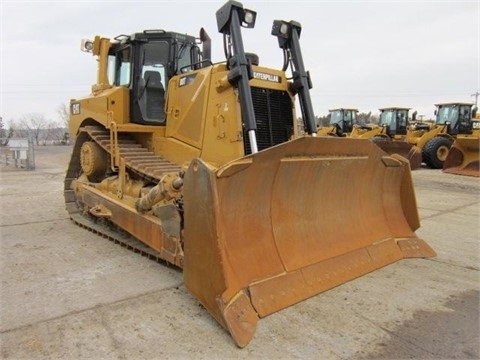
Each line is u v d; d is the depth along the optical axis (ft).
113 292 12.15
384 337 9.70
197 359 8.73
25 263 14.84
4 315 10.64
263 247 11.28
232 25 13.52
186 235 10.87
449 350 9.18
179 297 11.78
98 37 20.67
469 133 58.03
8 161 62.75
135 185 17.20
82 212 21.97
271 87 15.12
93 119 20.44
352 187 14.03
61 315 10.64
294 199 12.30
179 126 16.71
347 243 13.44
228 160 14.20
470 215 23.97
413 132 60.29
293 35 15.66
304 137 10.84
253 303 10.30
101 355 8.84
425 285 12.80
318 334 9.78
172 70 18.57
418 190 34.24
